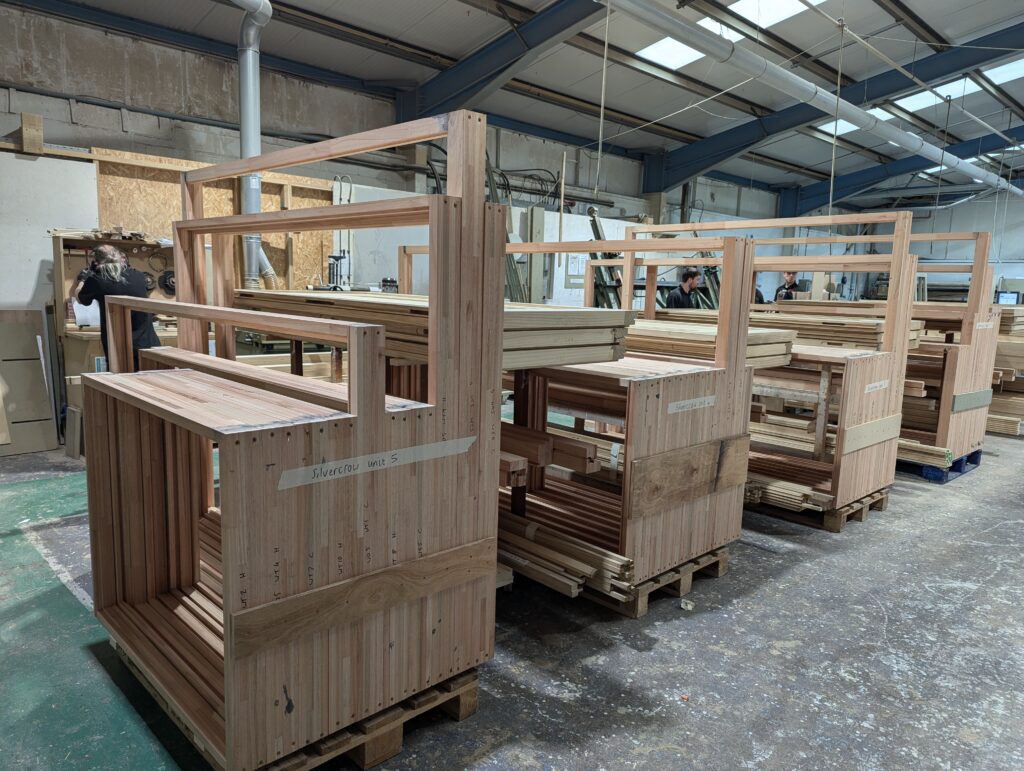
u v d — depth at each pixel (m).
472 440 2.11
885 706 2.45
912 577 3.61
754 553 3.91
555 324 2.36
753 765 2.11
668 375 2.95
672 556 3.18
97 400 2.45
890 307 4.38
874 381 4.30
